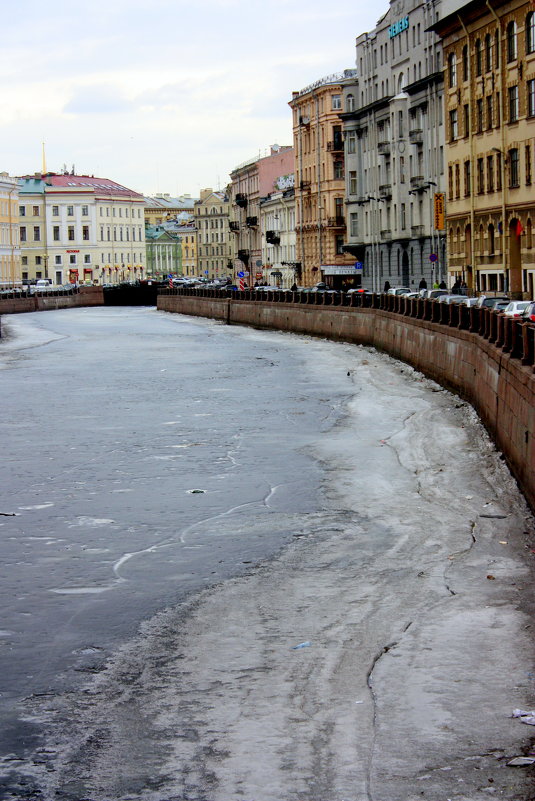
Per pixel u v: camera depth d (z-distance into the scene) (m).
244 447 30.48
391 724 12.34
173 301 127.06
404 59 98.06
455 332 38.94
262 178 165.88
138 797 11.06
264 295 88.25
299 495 24.33
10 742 12.34
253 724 12.55
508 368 25.73
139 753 11.96
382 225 106.69
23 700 13.50
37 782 11.44
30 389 46.31
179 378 49.72
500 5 68.69
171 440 31.92
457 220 81.69
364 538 20.58
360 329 63.12
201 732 12.41
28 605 17.23
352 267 127.19
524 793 10.65
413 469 26.70
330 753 11.72
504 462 26.14
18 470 27.81
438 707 12.73
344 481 25.61
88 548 20.50
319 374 49.41
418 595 17.03
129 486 25.73
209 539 20.91
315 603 16.89
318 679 13.77
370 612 16.33
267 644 15.17
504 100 69.31
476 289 76.88
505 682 13.40
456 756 11.49
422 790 10.82
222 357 60.59
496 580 17.59
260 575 18.52
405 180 98.31
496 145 71.69
